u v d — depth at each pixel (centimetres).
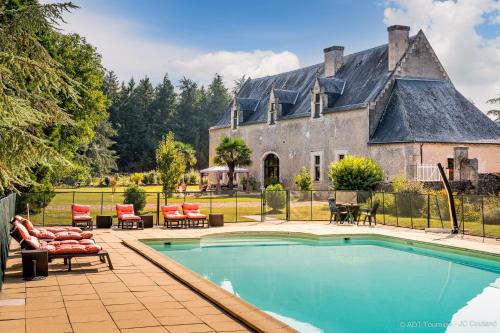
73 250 1286
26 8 1308
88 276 1230
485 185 2989
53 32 1367
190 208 2419
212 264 1653
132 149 9938
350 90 4359
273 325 807
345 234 2145
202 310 931
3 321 852
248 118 5606
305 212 3155
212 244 2044
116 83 11269
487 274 1517
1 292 1058
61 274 1252
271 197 3191
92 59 3731
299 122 4703
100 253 1305
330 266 1633
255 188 5262
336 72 4825
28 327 819
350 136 4091
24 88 1274
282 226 2442
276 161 5103
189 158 6900
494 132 3922
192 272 1234
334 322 1045
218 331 807
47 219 2519
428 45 4147
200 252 1875
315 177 4538
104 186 6519
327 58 4888
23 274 1193
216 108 11731
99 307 947
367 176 3244
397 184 2928
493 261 1605
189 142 10944
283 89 5453
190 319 873
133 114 9944
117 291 1078
